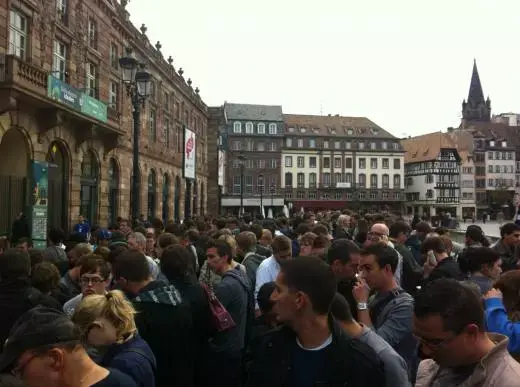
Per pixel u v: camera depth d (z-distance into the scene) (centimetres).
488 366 247
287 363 296
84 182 2497
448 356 256
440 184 10119
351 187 9669
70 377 257
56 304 540
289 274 299
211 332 552
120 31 3055
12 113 1816
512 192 10831
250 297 659
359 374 294
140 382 350
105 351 361
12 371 258
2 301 524
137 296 484
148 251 1083
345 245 500
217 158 6250
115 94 3027
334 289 299
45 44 2100
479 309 254
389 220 1432
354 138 9794
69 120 2256
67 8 2331
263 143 9319
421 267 909
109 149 2734
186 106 5022
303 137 9594
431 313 254
